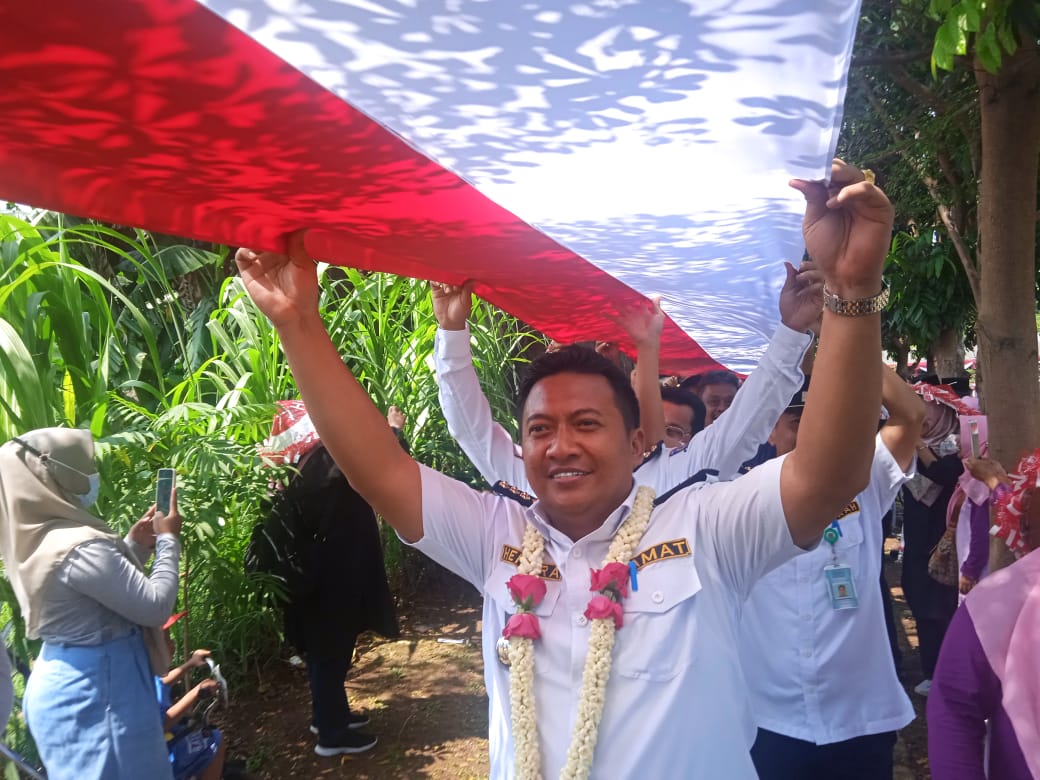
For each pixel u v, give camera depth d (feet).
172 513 9.14
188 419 13.01
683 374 19.11
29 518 8.02
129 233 20.26
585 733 4.37
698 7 2.78
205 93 3.26
